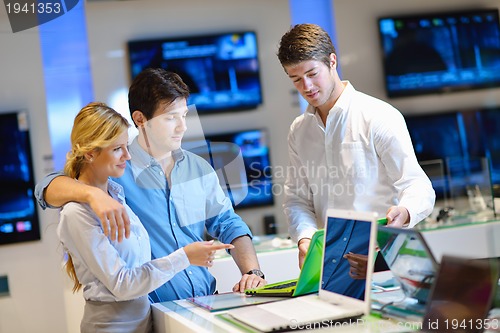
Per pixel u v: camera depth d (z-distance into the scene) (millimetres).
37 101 6215
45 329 6250
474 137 6668
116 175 2318
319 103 2637
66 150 6266
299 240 2627
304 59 2547
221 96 6230
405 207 2359
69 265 2396
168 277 2238
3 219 6195
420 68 6578
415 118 6559
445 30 6617
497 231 3684
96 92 6125
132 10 6129
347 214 1979
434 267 1735
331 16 6465
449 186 3936
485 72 6688
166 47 6160
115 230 2162
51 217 6258
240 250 2662
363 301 1857
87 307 2332
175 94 2430
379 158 2672
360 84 6512
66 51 6172
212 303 2273
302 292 2182
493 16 6688
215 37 6230
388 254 1916
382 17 6512
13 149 6207
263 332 1773
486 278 1643
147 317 2352
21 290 6219
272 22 6340
